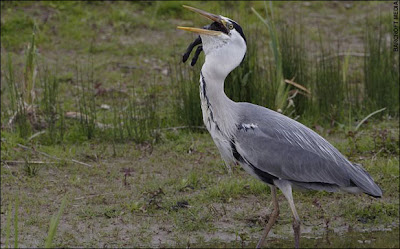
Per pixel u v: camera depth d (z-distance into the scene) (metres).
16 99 13.58
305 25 20.59
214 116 9.37
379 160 12.45
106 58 17.89
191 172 11.93
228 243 10.02
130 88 16.05
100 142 13.30
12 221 10.40
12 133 13.26
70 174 11.98
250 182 11.63
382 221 10.83
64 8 20.48
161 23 20.20
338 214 10.97
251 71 13.85
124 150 12.93
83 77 16.59
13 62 17.12
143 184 11.63
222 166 12.27
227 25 9.20
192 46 9.62
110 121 14.08
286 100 14.41
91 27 19.67
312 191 11.56
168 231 10.29
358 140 13.16
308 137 9.49
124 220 10.52
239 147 9.43
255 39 14.99
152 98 15.19
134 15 20.64
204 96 9.35
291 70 14.55
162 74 16.94
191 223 10.44
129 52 18.31
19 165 12.25
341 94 14.75
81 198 11.14
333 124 14.02
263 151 9.30
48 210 10.77
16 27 19.00
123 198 11.19
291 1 22.62
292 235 10.38
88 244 9.84
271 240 10.21
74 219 10.53
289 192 9.44
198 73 13.84
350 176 9.37
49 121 13.34
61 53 18.02
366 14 21.36
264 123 9.43
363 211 10.97
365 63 15.32
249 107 9.60
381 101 14.81
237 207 11.02
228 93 13.81
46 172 12.02
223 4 21.16
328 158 9.39
